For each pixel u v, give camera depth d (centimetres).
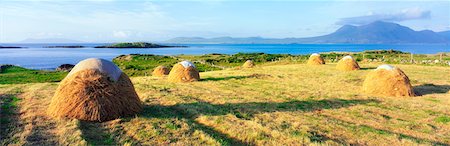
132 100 970
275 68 2878
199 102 1188
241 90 1561
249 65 3247
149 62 6328
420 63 3108
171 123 866
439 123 946
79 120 853
